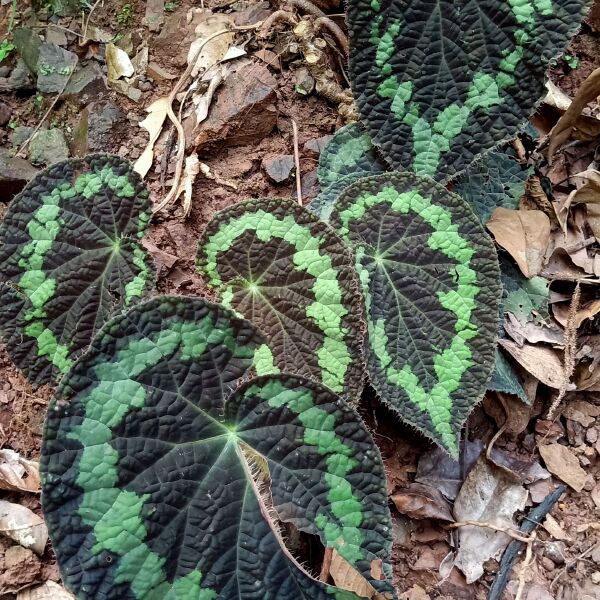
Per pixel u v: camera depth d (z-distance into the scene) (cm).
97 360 25
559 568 32
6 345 30
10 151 38
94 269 31
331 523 25
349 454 26
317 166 37
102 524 24
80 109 38
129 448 24
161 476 24
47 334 31
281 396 26
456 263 31
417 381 30
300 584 25
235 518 25
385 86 33
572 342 34
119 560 24
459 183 36
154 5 40
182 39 39
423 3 31
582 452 34
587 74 41
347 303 29
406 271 31
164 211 35
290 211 30
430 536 32
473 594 31
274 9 39
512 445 35
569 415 35
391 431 34
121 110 38
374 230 32
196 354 26
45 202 31
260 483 26
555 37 31
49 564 30
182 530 24
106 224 31
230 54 37
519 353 34
